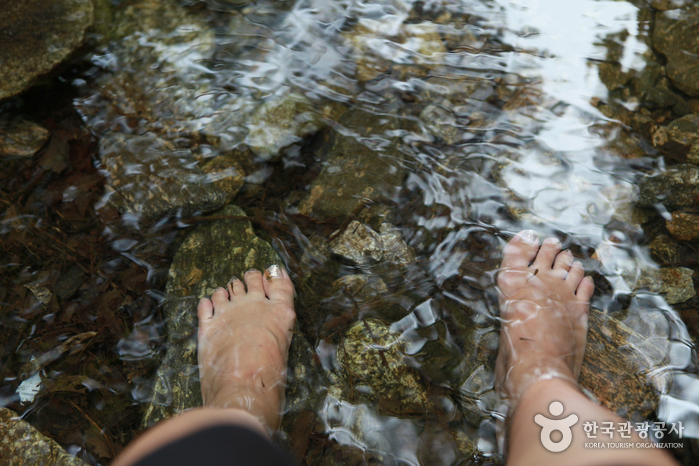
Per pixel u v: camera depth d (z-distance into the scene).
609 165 1.77
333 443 1.39
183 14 2.15
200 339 1.58
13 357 1.53
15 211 1.74
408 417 1.42
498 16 2.13
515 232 1.71
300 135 1.89
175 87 1.99
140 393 1.49
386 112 1.93
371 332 1.55
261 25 2.15
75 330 1.57
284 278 1.68
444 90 1.96
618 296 1.61
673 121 1.84
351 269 1.68
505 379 1.46
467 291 1.62
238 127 1.90
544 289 1.60
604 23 2.06
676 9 2.00
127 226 1.73
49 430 1.42
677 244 1.64
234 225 1.76
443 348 1.52
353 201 1.77
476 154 1.82
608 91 1.92
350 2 2.20
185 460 0.98
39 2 2.00
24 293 1.62
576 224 1.71
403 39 2.08
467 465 1.35
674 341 1.50
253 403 1.35
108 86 2.00
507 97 1.93
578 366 1.47
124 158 1.82
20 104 1.95
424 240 1.70
